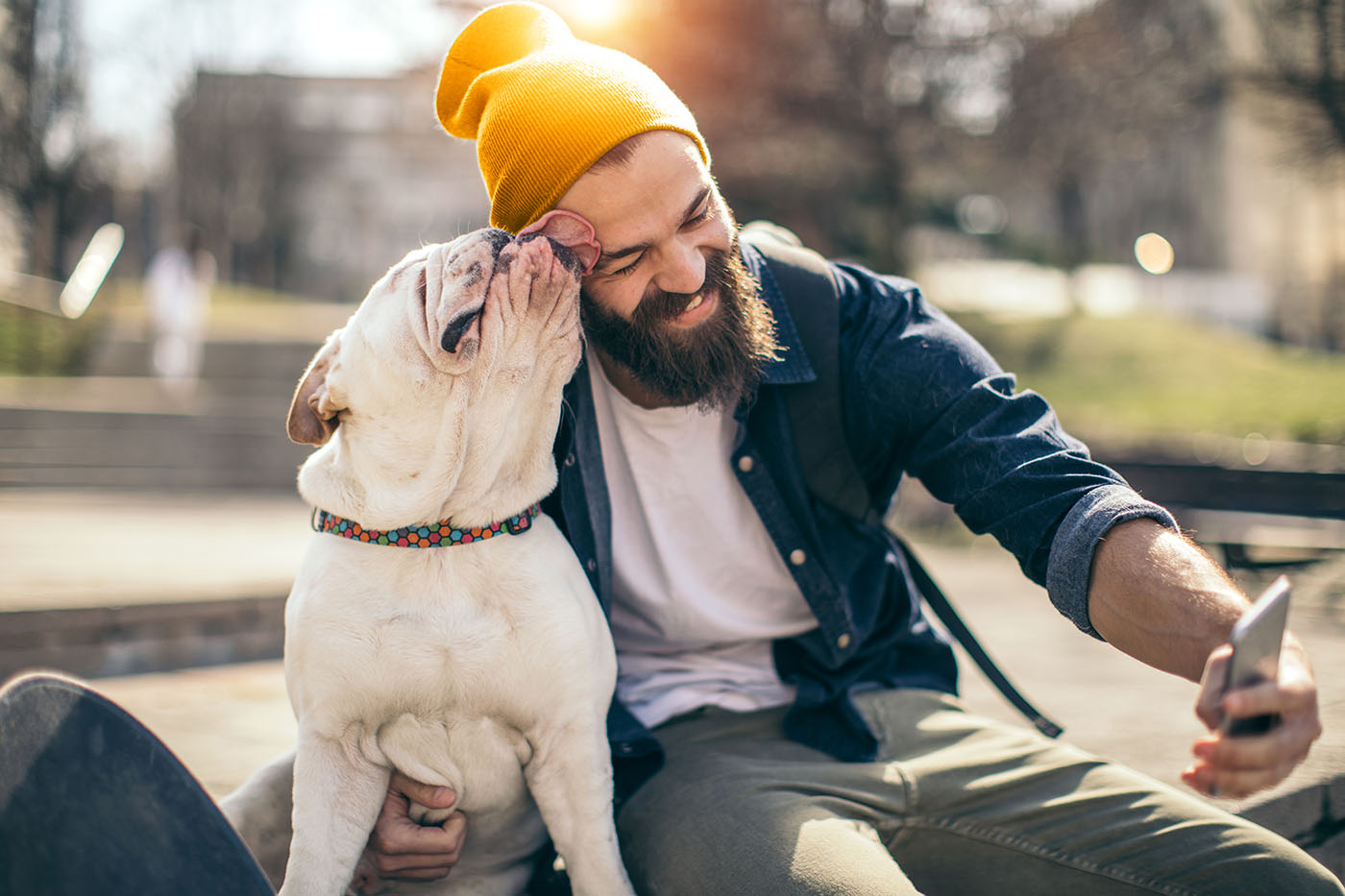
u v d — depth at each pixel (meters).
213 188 26.83
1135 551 1.44
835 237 17.39
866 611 1.91
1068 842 1.63
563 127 1.61
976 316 18.22
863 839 1.51
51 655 4.34
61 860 1.03
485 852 1.71
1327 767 2.21
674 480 1.84
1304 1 11.05
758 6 14.27
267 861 1.70
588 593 1.67
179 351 13.98
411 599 1.54
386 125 39.03
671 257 1.62
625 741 1.73
